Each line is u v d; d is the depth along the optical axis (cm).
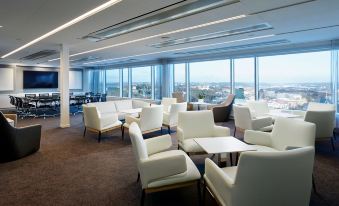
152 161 223
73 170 345
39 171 341
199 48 744
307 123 283
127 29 489
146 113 502
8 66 1225
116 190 281
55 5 344
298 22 433
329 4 335
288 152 164
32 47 729
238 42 638
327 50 614
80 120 827
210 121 376
